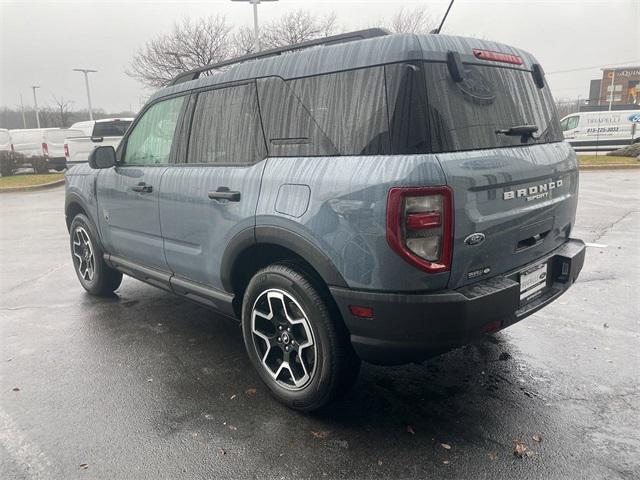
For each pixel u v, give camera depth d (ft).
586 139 72.33
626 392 9.77
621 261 18.48
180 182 11.19
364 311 7.77
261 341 9.94
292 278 8.75
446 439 8.48
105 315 14.83
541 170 9.04
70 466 8.07
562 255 9.80
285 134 9.05
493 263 8.20
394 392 10.03
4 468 8.07
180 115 11.73
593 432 8.55
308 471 7.79
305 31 68.18
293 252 9.41
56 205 39.60
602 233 23.06
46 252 23.35
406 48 7.54
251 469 7.88
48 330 13.74
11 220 32.91
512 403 9.52
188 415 9.43
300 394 9.12
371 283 7.60
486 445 8.29
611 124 70.95
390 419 9.11
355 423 9.02
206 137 10.89
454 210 7.32
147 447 8.49
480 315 7.64
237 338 13.01
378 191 7.30
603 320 13.28
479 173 7.68
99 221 14.84
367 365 11.20
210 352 12.18
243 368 11.32
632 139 70.23
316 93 8.60
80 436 8.85
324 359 8.55
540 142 9.61
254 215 9.23
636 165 53.21
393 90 7.50
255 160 9.59
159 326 13.91
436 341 7.57
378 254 7.41
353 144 7.91
